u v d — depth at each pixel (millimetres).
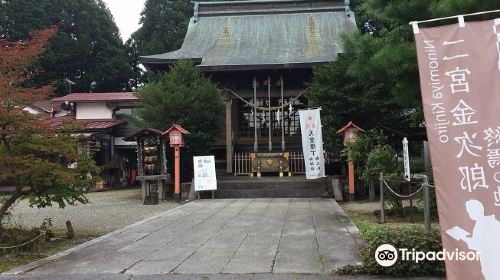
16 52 7551
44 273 5961
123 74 35156
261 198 15039
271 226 9242
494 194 4062
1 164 7293
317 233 8328
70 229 8625
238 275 5660
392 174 10008
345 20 22344
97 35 34250
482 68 4230
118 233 8805
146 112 16141
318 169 14719
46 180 7734
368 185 13859
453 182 4160
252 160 17797
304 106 19766
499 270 3975
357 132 13297
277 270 5844
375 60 8977
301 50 20078
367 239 5988
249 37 21781
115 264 6355
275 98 19938
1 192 17906
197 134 15844
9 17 29766
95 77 34094
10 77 7527
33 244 7527
